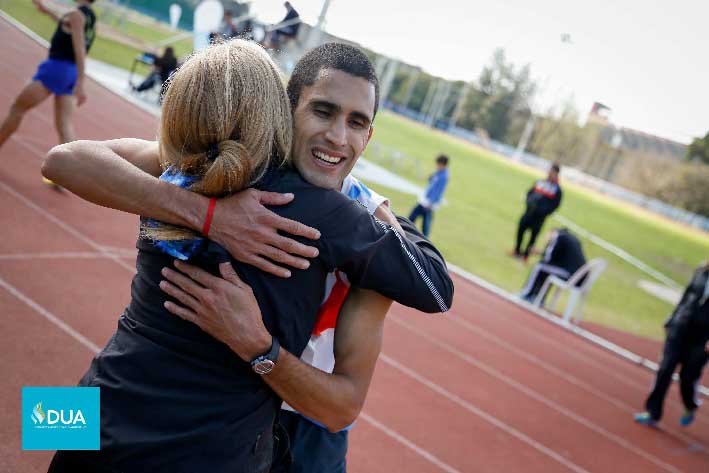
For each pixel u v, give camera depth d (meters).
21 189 5.26
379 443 3.77
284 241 1.17
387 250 1.26
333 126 1.33
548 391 6.04
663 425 6.29
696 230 26.33
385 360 5.25
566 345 8.31
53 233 4.67
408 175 17.98
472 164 25.41
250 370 1.19
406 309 7.06
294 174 1.28
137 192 1.22
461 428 4.45
